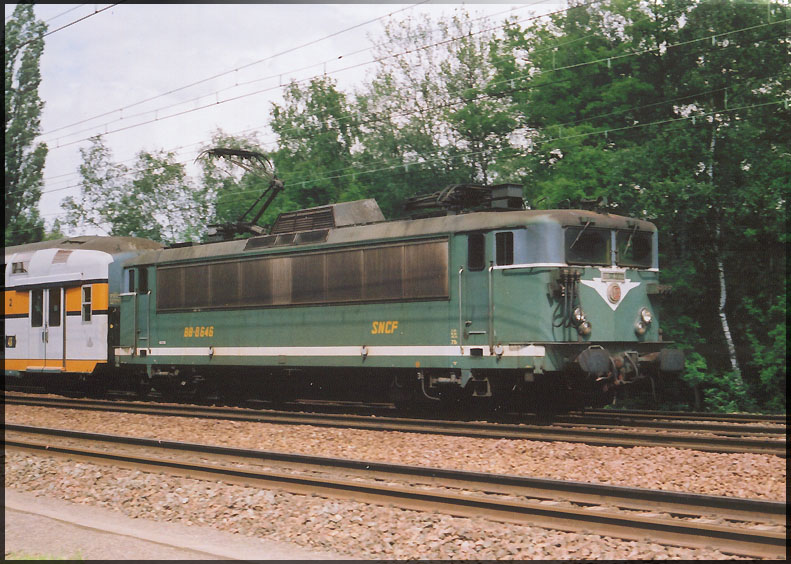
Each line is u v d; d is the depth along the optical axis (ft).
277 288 60.29
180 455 39.52
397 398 56.03
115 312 73.05
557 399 52.70
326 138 130.82
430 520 25.95
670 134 82.99
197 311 65.82
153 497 31.24
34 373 79.25
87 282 74.08
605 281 49.85
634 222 52.08
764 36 85.20
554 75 101.71
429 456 38.29
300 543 25.03
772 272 82.43
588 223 49.11
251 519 27.43
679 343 81.71
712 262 85.20
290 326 59.21
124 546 23.98
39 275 78.95
